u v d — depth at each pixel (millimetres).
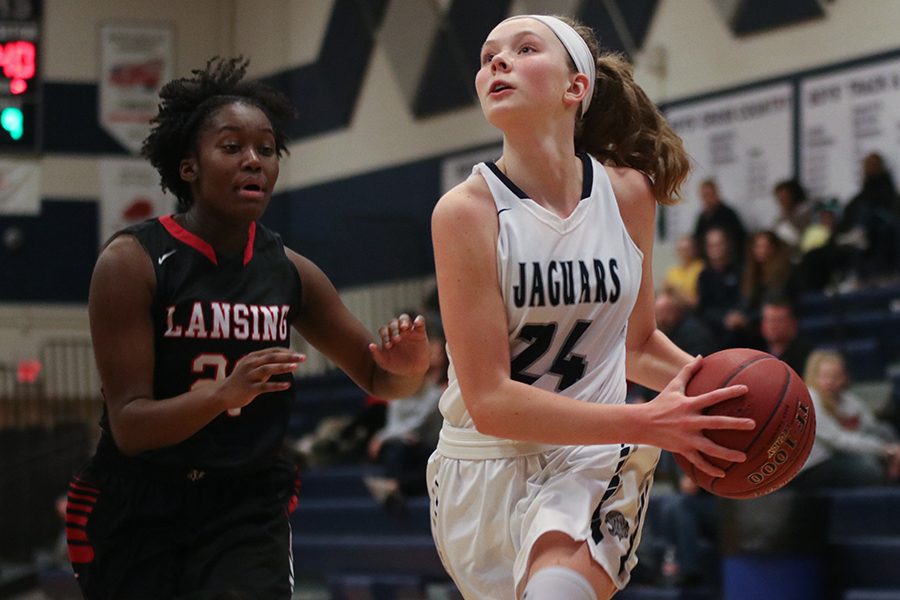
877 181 10602
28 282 17469
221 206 3408
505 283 3100
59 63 17656
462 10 14883
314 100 16781
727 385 2945
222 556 3359
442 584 9117
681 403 2877
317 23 16703
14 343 17359
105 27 17750
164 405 3129
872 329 9773
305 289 3641
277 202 17125
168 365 3369
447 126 15156
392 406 9875
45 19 17641
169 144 3516
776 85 12008
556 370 3189
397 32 15664
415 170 15508
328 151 16609
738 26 12312
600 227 3209
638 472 3264
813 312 10234
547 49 3182
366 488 10680
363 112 16172
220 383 3070
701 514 7773
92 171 17672
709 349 8508
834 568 7250
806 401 2979
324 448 11461
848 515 7617
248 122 3424
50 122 17594
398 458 9609
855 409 7855
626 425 2895
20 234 17438
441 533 3332
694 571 7520
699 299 10492
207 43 17891
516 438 2992
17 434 14305
